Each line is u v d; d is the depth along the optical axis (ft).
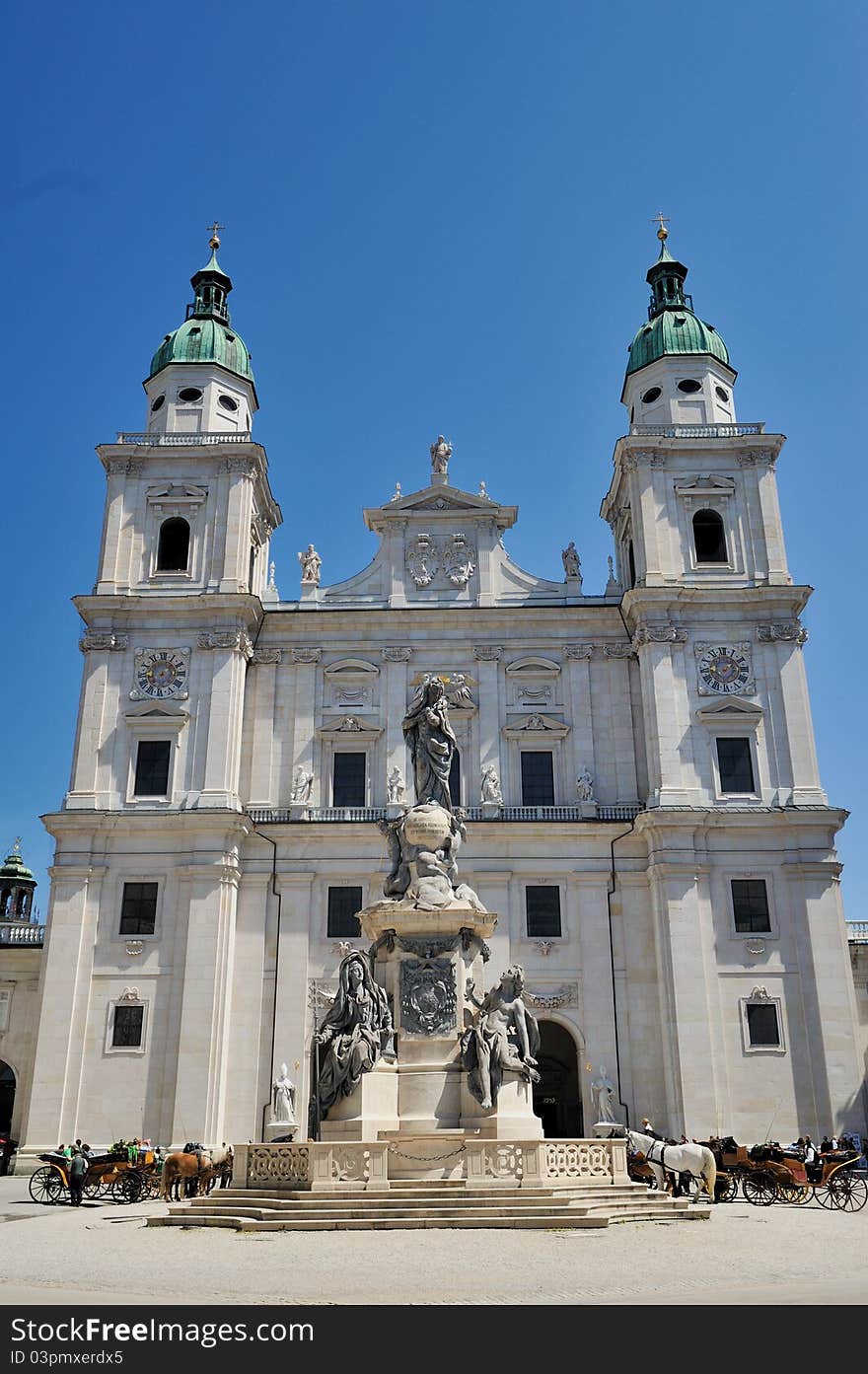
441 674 170.81
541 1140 68.69
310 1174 67.82
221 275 201.05
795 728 161.27
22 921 194.39
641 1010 151.53
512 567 178.29
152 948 151.53
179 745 161.27
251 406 192.54
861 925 175.22
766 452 176.04
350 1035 77.41
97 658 165.58
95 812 154.92
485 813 161.07
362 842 158.51
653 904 154.10
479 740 167.02
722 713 161.99
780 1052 146.72
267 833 159.02
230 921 153.38
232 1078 148.36
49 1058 146.10
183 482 175.73
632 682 170.60
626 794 164.86
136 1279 47.85
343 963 80.64
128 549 172.35
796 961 150.51
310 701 169.48
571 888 157.07
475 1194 65.57
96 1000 149.48
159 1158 116.26
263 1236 60.54
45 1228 73.67
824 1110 143.43
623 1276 47.29
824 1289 44.55
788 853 154.71
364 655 172.45
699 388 184.85
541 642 172.86
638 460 175.73
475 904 84.33
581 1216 63.00
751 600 167.02
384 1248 55.26
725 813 154.30
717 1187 93.25
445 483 179.63
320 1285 45.29
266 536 196.85
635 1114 147.13
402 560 177.17
